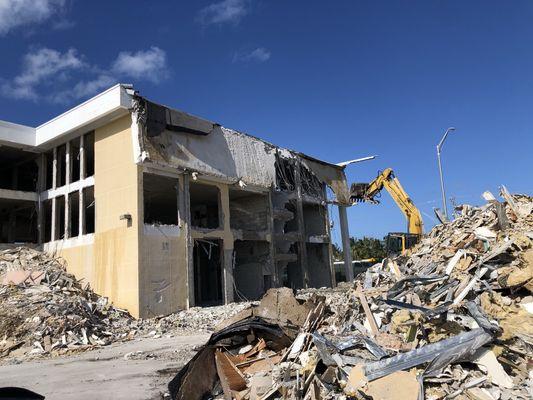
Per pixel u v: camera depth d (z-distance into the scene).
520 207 9.77
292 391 6.66
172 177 24.61
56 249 26.28
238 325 9.05
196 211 36.22
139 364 11.81
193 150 25.58
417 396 5.79
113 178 23.56
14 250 25.45
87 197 27.38
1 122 26.09
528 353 6.31
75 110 24.92
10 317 16.30
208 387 8.04
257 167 30.33
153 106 23.53
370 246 62.62
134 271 21.69
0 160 29.80
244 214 32.31
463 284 7.88
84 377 10.44
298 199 34.22
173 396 7.81
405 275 9.48
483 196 10.67
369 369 6.41
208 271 36.66
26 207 30.09
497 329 6.55
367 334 7.67
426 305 7.82
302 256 33.50
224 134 28.16
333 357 7.01
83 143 25.98
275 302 10.54
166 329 19.25
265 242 31.00
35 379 10.50
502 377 5.97
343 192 39.75
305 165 35.91
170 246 23.52
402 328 7.43
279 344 8.78
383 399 5.90
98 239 23.75
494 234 9.06
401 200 31.02
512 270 7.62
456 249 9.31
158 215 38.00
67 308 17.72
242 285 31.58
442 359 6.25
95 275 23.53
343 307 9.54
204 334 17.66
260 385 7.18
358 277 11.23
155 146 23.30
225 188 28.05
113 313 20.61
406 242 24.55
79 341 16.02
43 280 21.33
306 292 28.94
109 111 22.88
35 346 15.09
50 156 29.39
